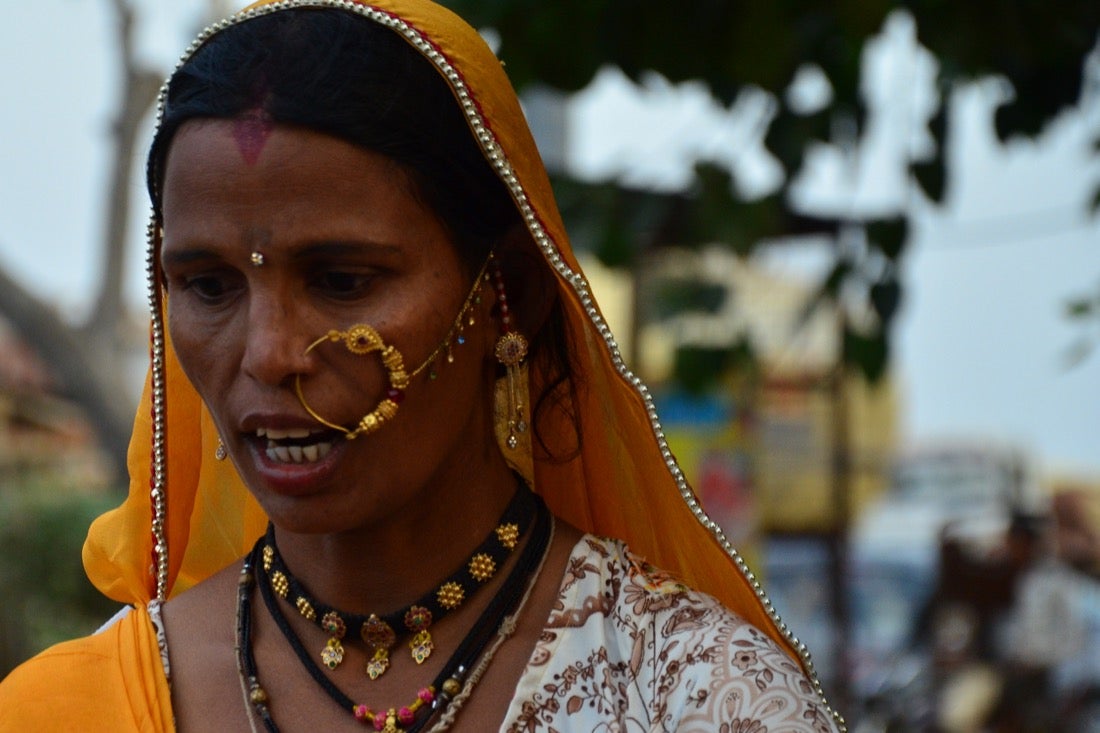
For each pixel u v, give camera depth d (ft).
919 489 49.57
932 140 13.76
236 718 5.08
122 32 34.40
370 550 5.08
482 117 4.90
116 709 5.16
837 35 13.33
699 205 13.15
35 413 46.55
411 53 4.86
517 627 5.07
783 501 35.96
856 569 37.76
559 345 5.69
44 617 31.58
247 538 6.25
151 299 5.76
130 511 6.16
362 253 4.66
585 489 5.93
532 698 4.82
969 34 12.53
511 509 5.26
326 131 4.61
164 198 4.87
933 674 25.57
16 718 5.17
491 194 5.06
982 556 26.30
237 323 4.77
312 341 4.68
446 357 4.90
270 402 4.68
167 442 6.05
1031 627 24.97
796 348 27.48
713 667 4.72
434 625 5.08
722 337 14.82
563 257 5.14
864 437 49.83
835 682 26.48
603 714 4.79
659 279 17.04
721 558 5.40
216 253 4.70
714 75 13.34
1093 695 24.67
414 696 4.96
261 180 4.61
